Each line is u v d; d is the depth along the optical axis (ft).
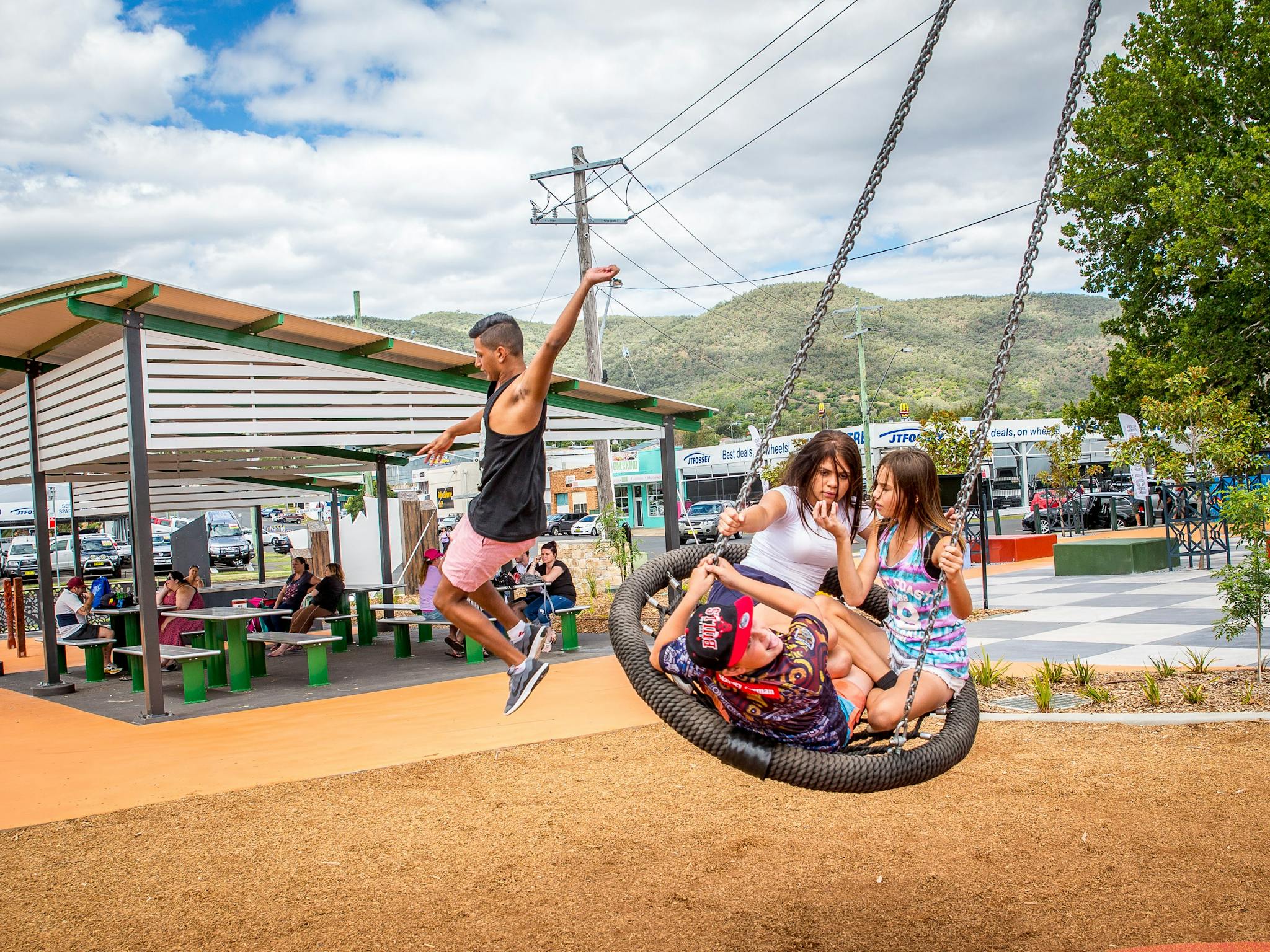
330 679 36.65
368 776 21.39
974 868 15.17
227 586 67.87
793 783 11.13
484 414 12.19
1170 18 87.15
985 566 46.42
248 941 13.43
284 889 15.21
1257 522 26.55
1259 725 22.04
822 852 16.03
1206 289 87.25
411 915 14.11
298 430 35.45
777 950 12.81
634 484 189.57
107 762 24.38
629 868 15.58
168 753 25.02
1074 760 20.39
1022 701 25.88
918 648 12.84
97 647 40.98
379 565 72.69
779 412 12.30
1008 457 145.38
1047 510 109.50
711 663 10.85
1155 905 13.55
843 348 581.12
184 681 32.65
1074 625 39.40
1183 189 78.69
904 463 12.77
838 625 13.30
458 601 12.48
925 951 12.64
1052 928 13.07
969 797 18.42
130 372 31.09
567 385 42.19
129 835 18.17
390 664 40.06
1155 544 62.64
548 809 18.51
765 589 12.43
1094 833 16.30
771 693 10.86
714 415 47.52
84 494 67.21
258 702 32.14
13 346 37.29
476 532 11.89
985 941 12.84
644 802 18.71
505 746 23.44
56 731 29.32
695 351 615.57
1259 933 12.53
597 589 71.26
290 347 35.12
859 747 12.23
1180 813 16.97
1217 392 62.39
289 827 18.22
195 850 17.21
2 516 131.23
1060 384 544.21
